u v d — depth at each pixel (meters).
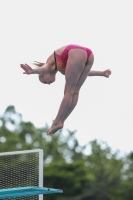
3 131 191.75
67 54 37.09
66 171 153.62
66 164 154.75
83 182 154.75
